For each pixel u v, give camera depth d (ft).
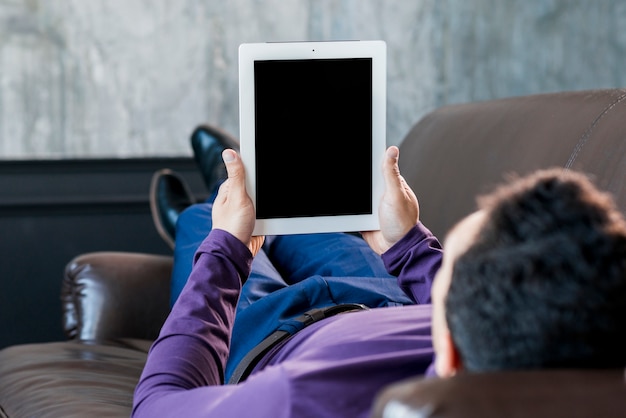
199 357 3.34
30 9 10.57
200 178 11.30
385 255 3.93
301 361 2.70
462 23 11.75
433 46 11.69
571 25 11.98
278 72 3.84
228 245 3.63
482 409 1.59
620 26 12.06
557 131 5.08
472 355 1.90
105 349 5.93
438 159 6.40
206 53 11.13
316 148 3.88
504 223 1.90
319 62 3.88
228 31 11.16
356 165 3.93
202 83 11.18
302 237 6.20
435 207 6.08
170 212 8.82
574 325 1.77
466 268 1.91
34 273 10.94
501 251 1.85
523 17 11.86
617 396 1.64
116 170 11.06
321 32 11.38
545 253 1.79
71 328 6.45
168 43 11.02
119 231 11.17
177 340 3.38
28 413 4.74
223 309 3.54
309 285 4.67
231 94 11.26
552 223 1.85
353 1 11.42
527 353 1.82
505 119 5.82
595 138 4.71
